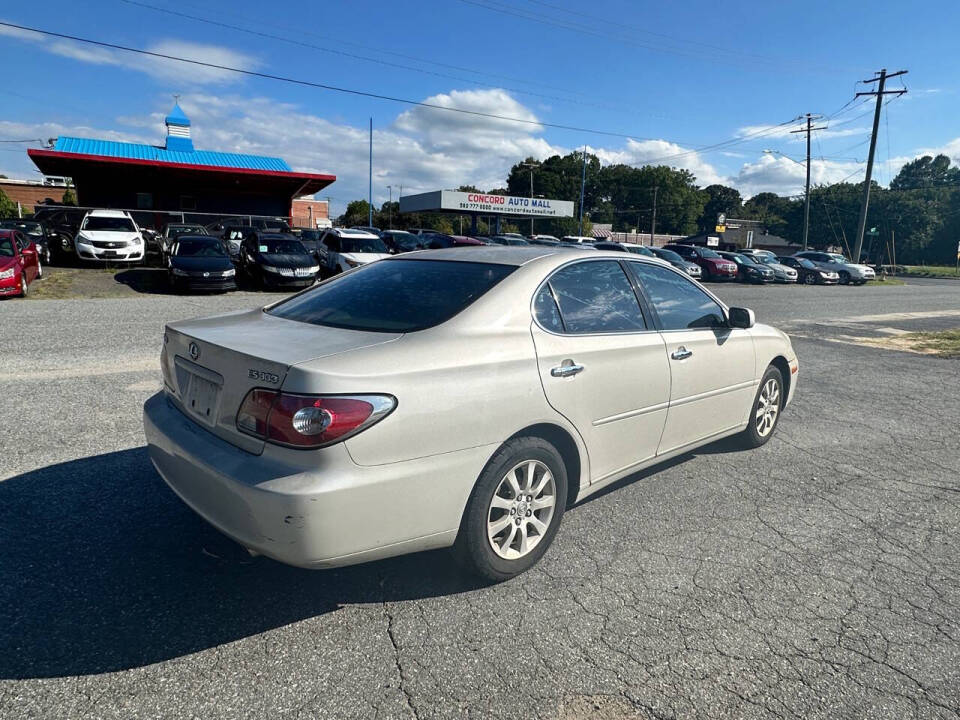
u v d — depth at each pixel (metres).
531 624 2.68
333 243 20.02
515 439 2.92
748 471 4.61
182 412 2.95
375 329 2.86
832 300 21.69
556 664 2.44
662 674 2.40
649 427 3.69
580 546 3.38
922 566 3.30
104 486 3.83
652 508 3.91
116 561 3.03
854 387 7.68
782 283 30.56
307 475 2.31
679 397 3.87
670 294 4.03
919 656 2.56
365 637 2.55
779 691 2.34
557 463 3.10
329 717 2.13
